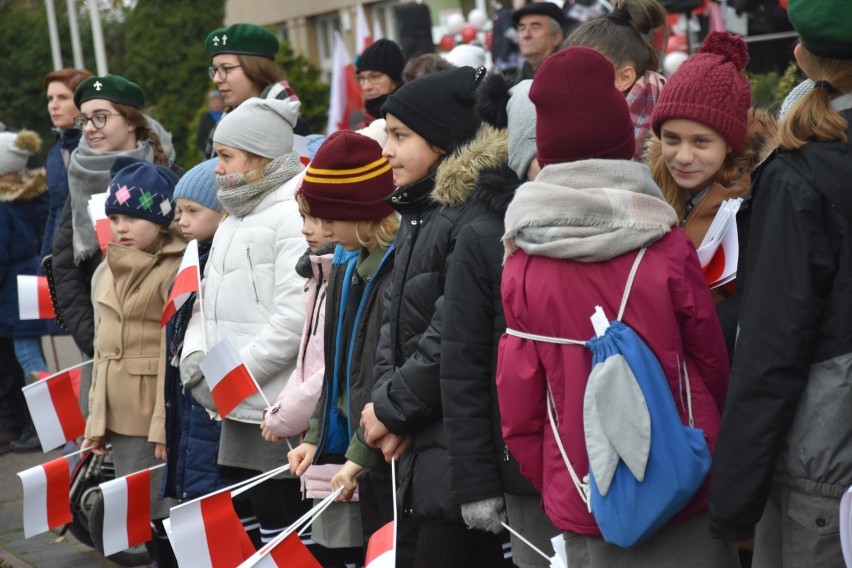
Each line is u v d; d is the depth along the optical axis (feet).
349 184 22.43
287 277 25.53
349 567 25.72
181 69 119.75
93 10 103.81
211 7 120.88
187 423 27.61
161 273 29.07
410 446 20.76
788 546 16.47
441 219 20.45
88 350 33.45
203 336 26.68
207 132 82.02
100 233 30.83
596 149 17.04
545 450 17.37
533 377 17.16
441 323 19.79
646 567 16.76
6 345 45.83
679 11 36.45
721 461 15.70
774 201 15.81
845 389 15.48
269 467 26.02
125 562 32.45
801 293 15.43
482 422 19.07
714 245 18.40
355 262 23.15
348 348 22.84
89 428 29.40
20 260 44.75
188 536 22.76
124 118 34.42
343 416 23.26
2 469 43.19
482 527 19.11
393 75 39.47
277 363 25.46
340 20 107.76
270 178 26.35
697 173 19.03
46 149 139.95
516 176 19.85
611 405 16.03
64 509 31.24
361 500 22.77
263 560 21.12
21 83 141.18
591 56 17.11
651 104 23.81
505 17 45.60
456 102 21.50
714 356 16.80
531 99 17.37
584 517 16.81
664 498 15.93
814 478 15.78
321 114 92.27
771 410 15.46
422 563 20.68
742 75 19.17
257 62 34.86
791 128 16.07
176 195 28.48
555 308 16.80
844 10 15.98
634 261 16.53
